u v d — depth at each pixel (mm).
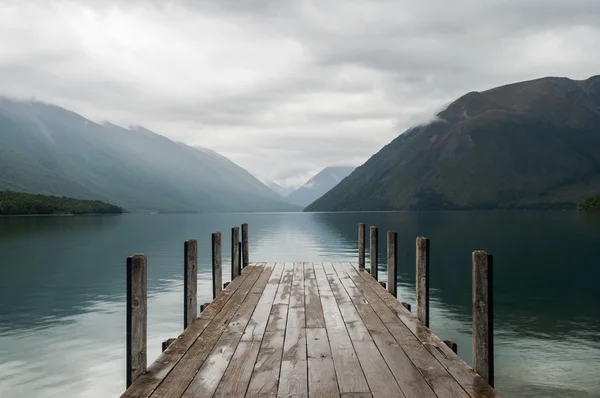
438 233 58469
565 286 23484
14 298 20062
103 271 27578
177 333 14430
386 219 110312
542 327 16172
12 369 11781
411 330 7004
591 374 11938
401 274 25656
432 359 5715
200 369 5387
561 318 17312
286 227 80938
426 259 7688
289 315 7973
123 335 14594
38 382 11016
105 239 51875
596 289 22672
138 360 5223
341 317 7836
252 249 39906
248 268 13820
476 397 4578
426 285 7645
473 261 5285
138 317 5273
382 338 6621
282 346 6250
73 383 10977
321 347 6211
